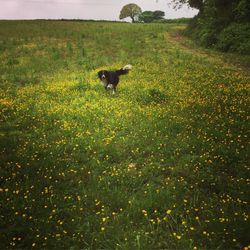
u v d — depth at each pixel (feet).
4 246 19.53
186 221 21.49
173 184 26.03
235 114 40.40
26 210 22.53
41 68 76.69
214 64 76.07
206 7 113.39
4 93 54.49
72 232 20.72
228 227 20.42
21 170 28.04
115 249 19.48
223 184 25.55
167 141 33.63
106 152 31.42
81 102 47.52
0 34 127.34
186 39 117.19
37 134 36.27
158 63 78.64
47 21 190.39
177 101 47.16
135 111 42.86
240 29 93.50
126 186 26.08
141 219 22.03
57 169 28.48
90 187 25.75
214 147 31.24
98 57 87.35
